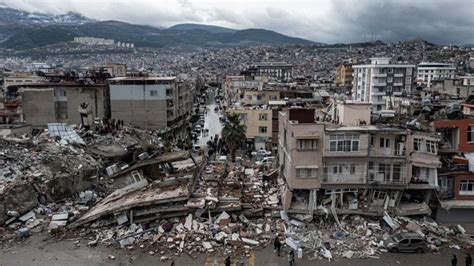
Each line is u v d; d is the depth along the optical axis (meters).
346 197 41.22
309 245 36.56
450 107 50.06
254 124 75.25
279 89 94.12
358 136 38.81
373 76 111.94
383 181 39.56
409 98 72.94
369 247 36.41
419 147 39.19
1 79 127.38
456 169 39.81
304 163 39.41
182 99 98.06
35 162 49.00
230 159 67.50
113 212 40.25
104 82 82.00
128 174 49.75
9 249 35.78
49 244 36.88
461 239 38.00
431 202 40.97
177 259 34.31
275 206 42.41
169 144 73.69
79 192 48.78
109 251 35.75
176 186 44.88
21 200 41.91
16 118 79.31
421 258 34.84
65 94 75.94
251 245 36.78
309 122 40.12
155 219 40.88
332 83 158.38
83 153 56.56
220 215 40.62
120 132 70.69
